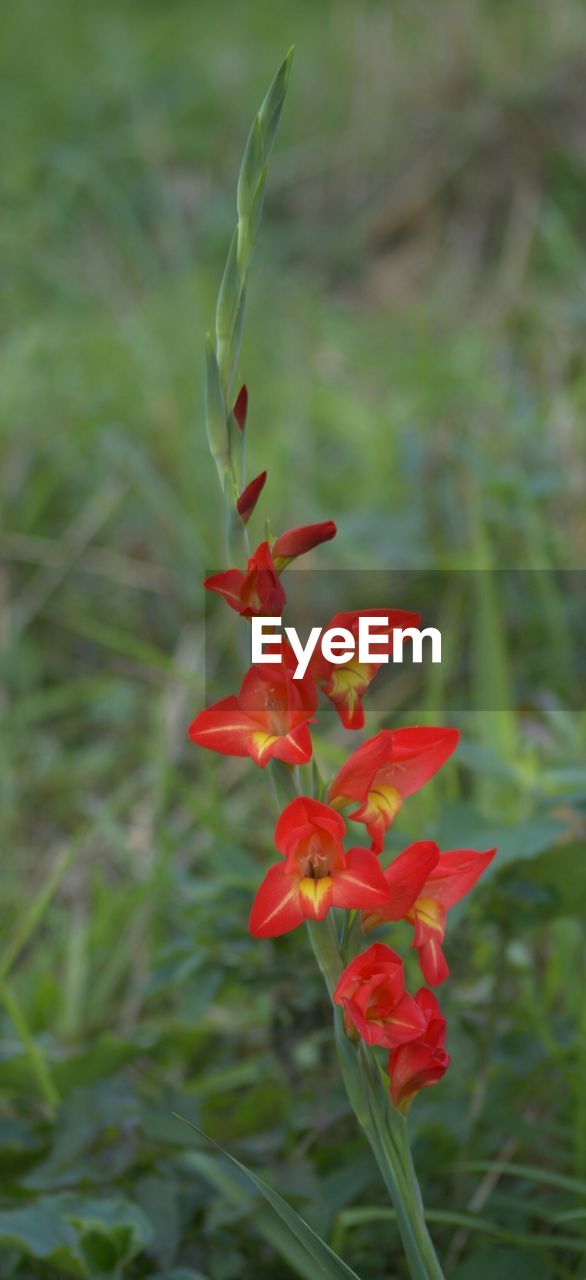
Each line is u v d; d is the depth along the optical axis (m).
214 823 2.21
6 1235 1.57
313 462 3.64
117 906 2.36
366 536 3.25
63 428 3.72
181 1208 1.72
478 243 5.32
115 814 2.66
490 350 4.13
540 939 1.96
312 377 4.02
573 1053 1.83
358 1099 1.35
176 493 3.54
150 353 3.96
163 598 3.31
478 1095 1.74
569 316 3.86
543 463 3.19
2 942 2.38
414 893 1.33
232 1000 2.19
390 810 1.35
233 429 1.34
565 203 5.26
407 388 4.07
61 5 7.98
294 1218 1.41
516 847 1.70
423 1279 1.36
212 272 4.96
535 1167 1.81
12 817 2.68
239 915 1.83
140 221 5.50
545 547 2.92
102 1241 1.58
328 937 1.35
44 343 4.03
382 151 5.82
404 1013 1.33
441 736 1.35
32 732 3.05
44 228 5.07
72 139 5.85
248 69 6.69
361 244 5.51
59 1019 2.19
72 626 3.22
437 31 6.14
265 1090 1.78
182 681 2.95
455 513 3.02
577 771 1.98
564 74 5.61
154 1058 2.01
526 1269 1.65
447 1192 1.76
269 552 1.32
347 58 6.46
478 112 5.60
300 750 1.31
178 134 6.11
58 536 3.50
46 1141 1.76
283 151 6.08
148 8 8.26
